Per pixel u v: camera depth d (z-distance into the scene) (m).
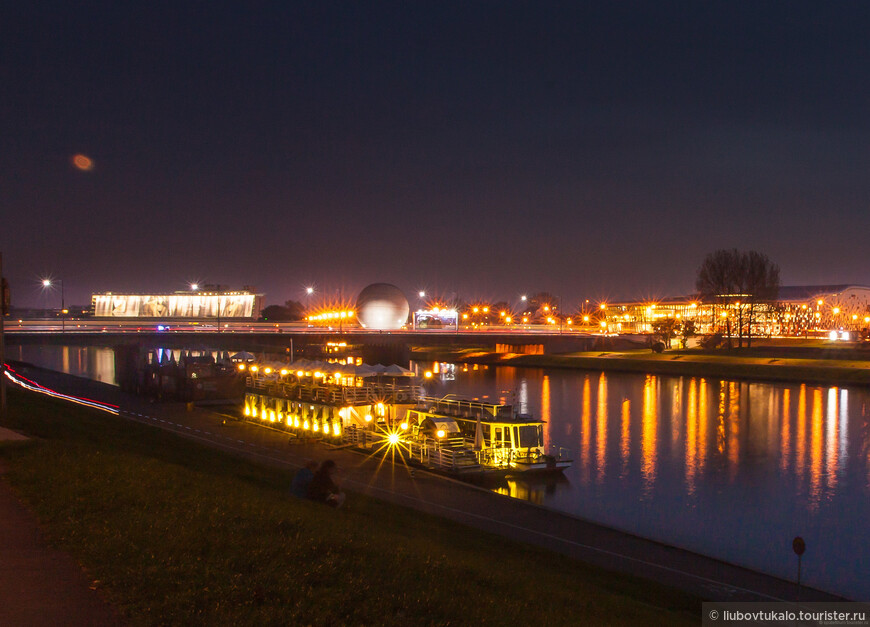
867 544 46.72
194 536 14.80
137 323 159.38
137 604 11.15
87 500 17.12
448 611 12.96
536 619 14.34
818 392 126.25
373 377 71.75
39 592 11.45
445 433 59.97
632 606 22.31
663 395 124.88
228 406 94.38
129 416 81.44
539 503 53.94
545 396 124.38
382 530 22.64
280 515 18.03
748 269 179.88
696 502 56.25
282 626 11.07
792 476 65.50
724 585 33.56
